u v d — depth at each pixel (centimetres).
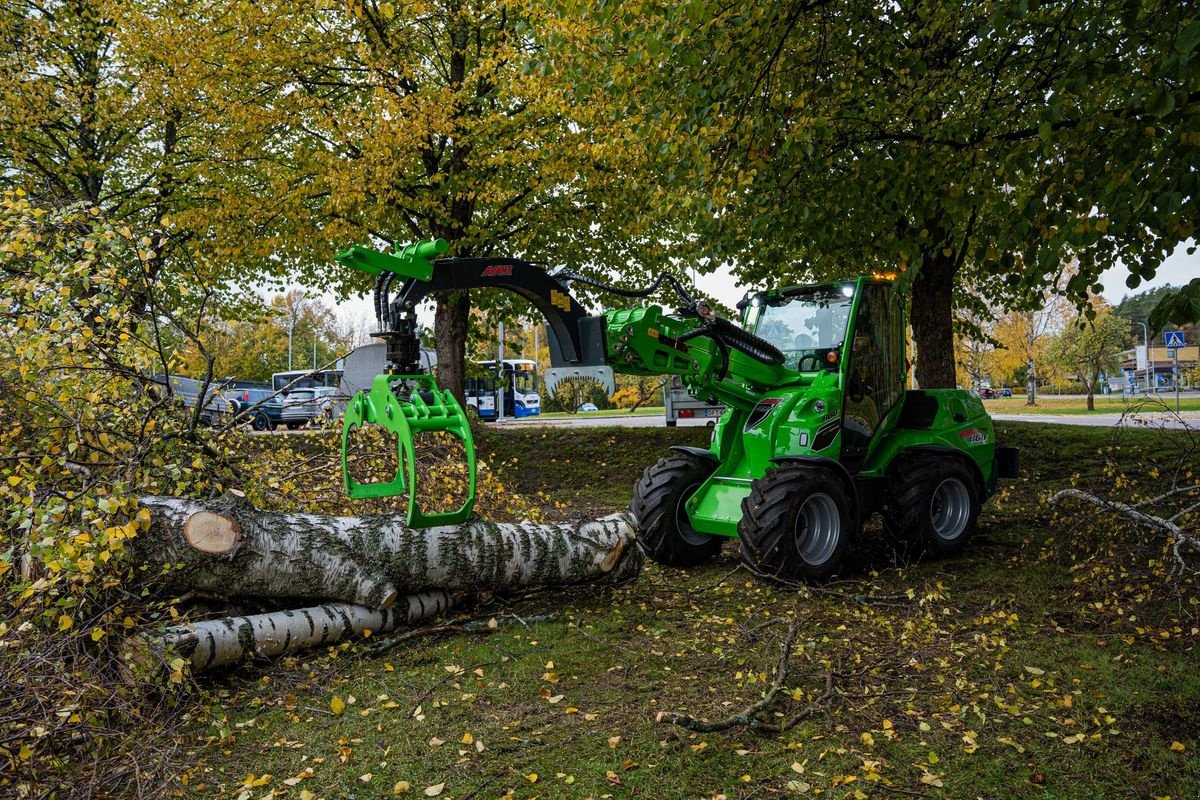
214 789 315
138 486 439
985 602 546
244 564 429
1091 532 679
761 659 444
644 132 734
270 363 3641
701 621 511
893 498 670
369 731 361
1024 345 3884
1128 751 331
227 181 1292
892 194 629
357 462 636
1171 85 432
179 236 1241
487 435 1412
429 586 494
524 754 337
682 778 316
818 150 664
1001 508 900
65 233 476
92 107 1275
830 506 608
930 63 724
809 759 330
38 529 336
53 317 444
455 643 477
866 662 439
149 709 372
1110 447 1088
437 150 1266
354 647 456
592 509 1001
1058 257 481
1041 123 472
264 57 1131
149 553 405
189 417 512
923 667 429
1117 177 435
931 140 607
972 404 763
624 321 555
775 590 584
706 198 657
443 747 344
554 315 489
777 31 588
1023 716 365
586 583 572
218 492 515
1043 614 513
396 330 420
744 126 612
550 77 945
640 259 1374
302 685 413
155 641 376
